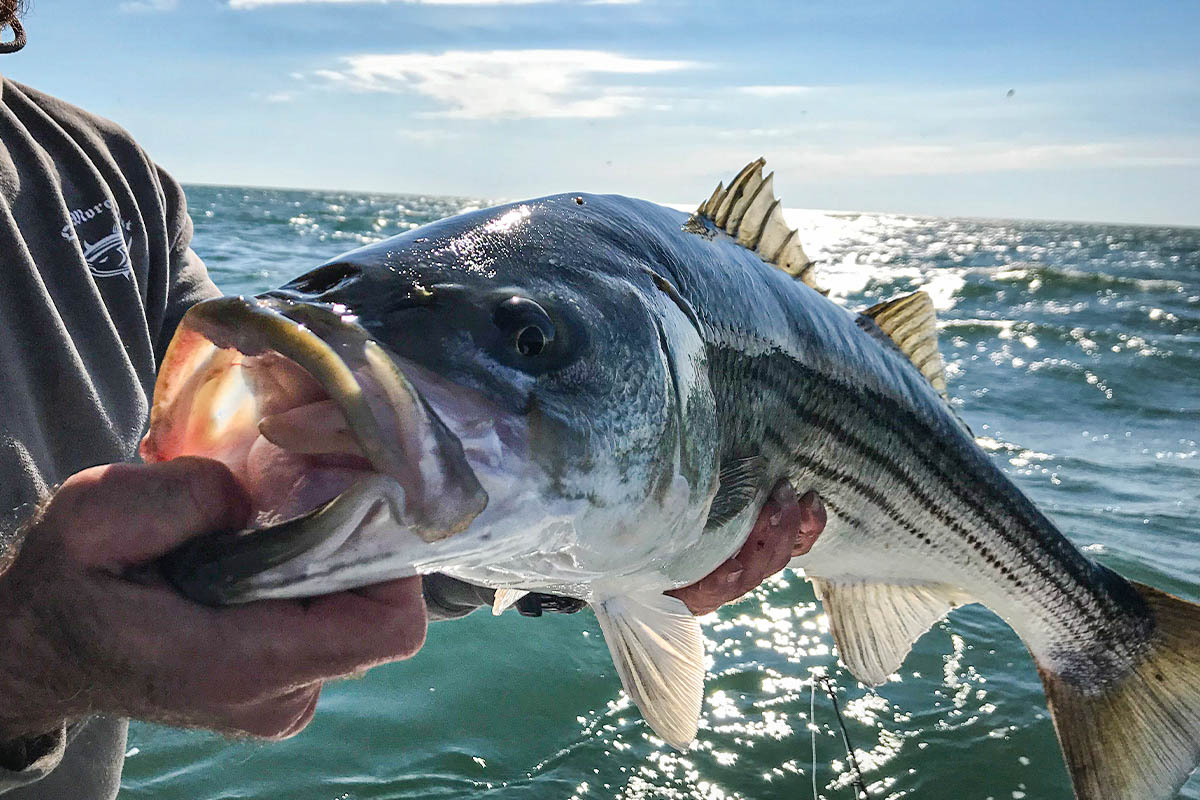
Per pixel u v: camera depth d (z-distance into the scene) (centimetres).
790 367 58
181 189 59
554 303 40
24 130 47
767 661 116
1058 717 81
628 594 55
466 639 116
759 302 56
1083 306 518
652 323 45
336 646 28
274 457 30
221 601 27
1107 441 231
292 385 31
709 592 59
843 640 76
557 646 116
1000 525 77
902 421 69
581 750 96
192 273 58
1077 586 81
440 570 35
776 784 93
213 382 31
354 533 29
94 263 49
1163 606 80
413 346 36
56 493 27
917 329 73
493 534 36
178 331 30
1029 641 82
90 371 46
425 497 29
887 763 96
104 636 26
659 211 53
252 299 29
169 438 30
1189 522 167
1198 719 78
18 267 43
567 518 39
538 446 37
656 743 98
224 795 84
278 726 29
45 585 26
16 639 26
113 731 48
